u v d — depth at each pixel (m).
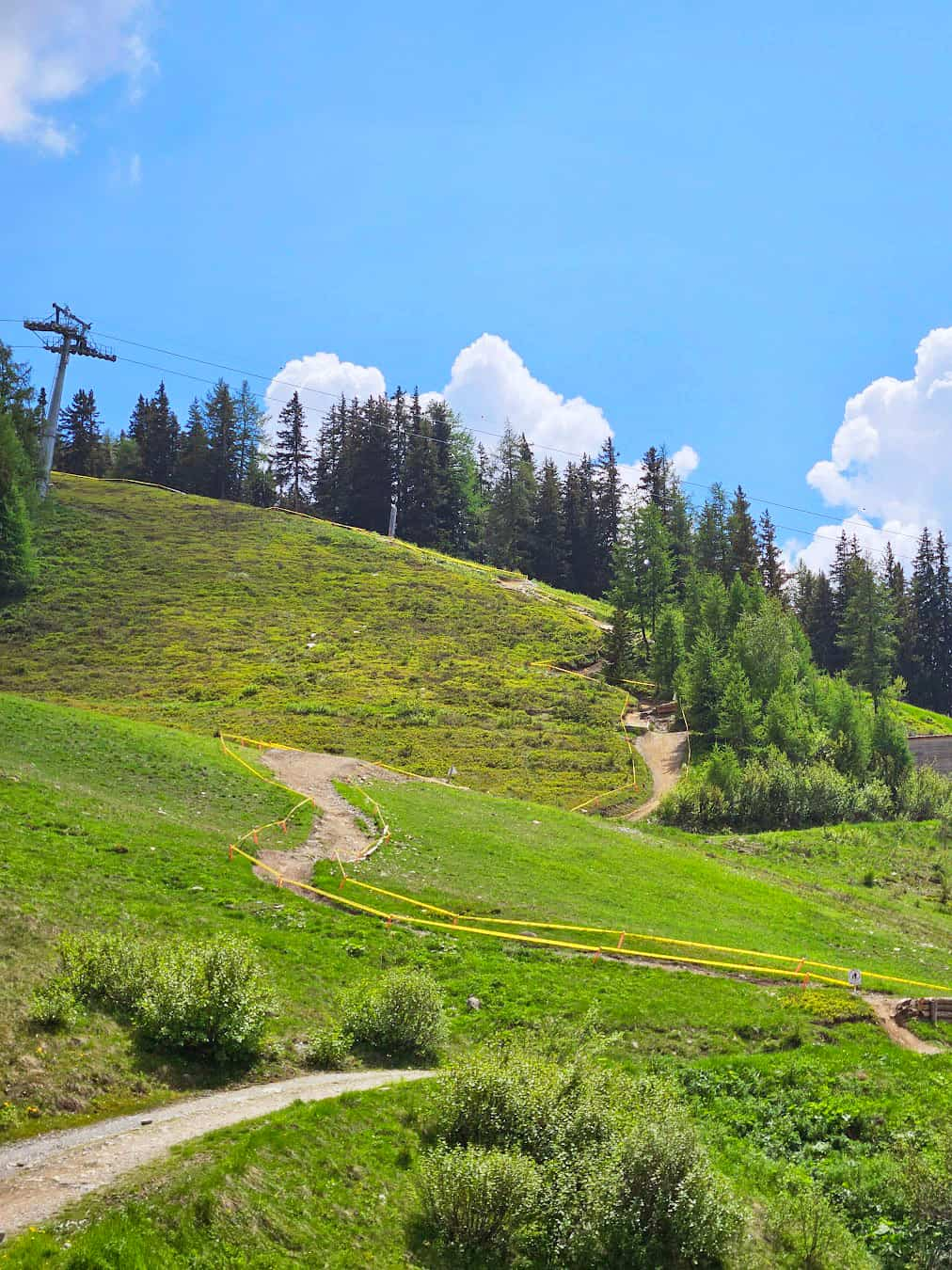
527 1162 15.62
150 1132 15.51
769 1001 29.45
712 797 64.69
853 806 69.31
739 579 104.88
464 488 157.62
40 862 28.58
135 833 34.78
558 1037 22.78
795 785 67.19
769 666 87.00
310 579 116.69
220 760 50.78
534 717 82.44
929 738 96.69
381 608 109.12
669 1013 27.44
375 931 30.91
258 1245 12.98
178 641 93.94
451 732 76.00
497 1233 14.84
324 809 45.88
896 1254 17.48
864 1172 19.72
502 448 157.25
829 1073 24.16
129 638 93.56
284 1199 14.16
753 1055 25.27
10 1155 14.21
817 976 32.69
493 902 35.75
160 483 159.50
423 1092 18.95
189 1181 13.42
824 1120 21.92
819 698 87.50
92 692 79.00
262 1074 19.66
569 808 62.69
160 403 161.88
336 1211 14.42
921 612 156.62
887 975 34.88
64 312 125.19
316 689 83.31
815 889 49.78
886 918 46.06
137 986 20.52
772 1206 17.94
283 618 102.69
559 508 151.12
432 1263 14.07
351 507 153.50
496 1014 26.08
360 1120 17.09
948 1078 24.25
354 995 23.92
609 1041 23.80
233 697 79.69
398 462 157.12
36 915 23.72
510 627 107.62
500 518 149.75
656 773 72.94
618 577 114.56
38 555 111.50
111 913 26.11
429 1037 22.92
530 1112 17.19
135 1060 18.42
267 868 35.22
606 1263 14.98
